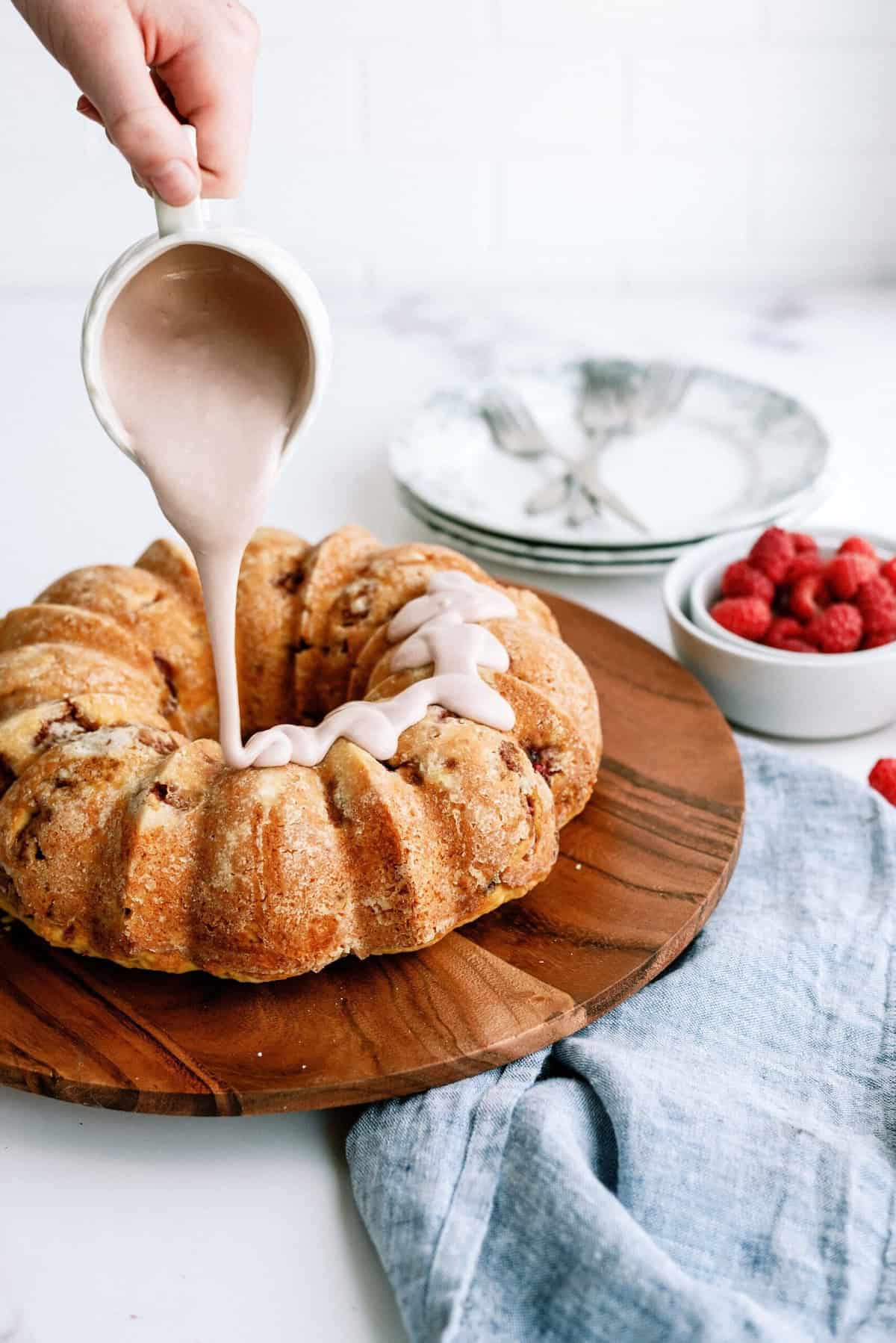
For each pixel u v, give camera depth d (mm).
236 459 856
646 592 1243
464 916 928
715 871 965
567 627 1149
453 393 1395
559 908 947
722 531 1193
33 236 1693
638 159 1688
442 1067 864
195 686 1054
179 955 906
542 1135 837
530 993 896
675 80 1646
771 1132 853
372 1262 833
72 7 808
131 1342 802
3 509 1345
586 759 981
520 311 1699
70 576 1069
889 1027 909
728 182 1700
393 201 1699
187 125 914
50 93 1618
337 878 900
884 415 1463
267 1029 884
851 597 1107
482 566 1271
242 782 912
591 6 1607
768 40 1627
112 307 838
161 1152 877
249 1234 843
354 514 1324
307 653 1061
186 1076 859
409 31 1611
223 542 865
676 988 924
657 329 1647
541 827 934
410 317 1688
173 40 895
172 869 899
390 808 902
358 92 1638
